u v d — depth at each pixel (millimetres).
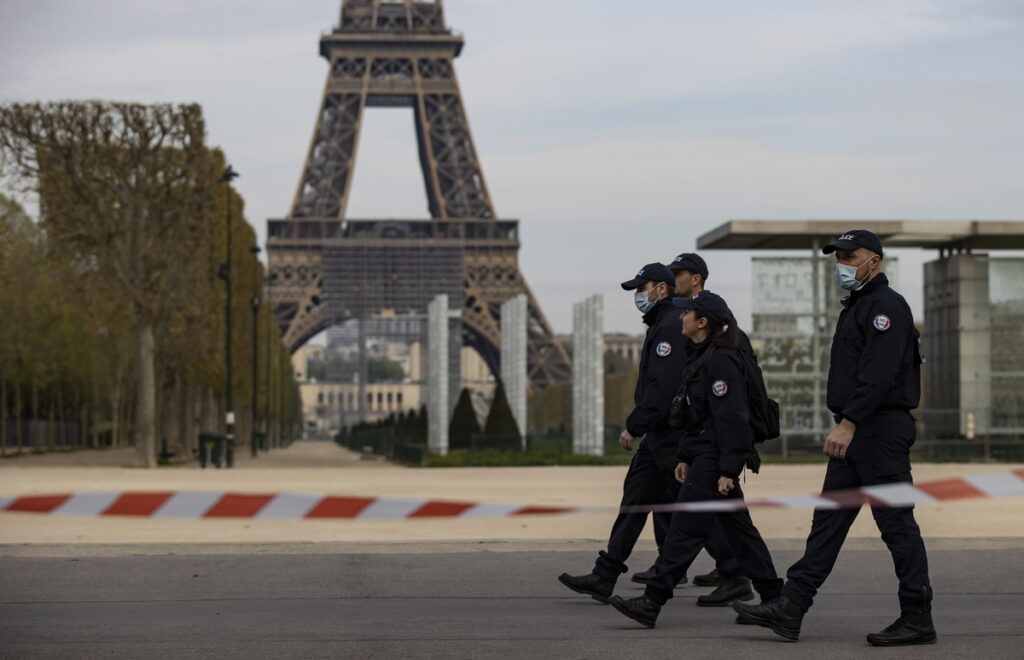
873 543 25141
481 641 15383
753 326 81625
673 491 18109
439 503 12750
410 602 18547
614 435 94438
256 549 24641
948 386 86688
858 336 15938
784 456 77812
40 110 77375
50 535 28547
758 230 82375
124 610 17812
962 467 66875
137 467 78125
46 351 121938
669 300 18719
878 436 15625
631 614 16469
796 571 15680
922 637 15195
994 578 20641
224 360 103875
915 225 83562
